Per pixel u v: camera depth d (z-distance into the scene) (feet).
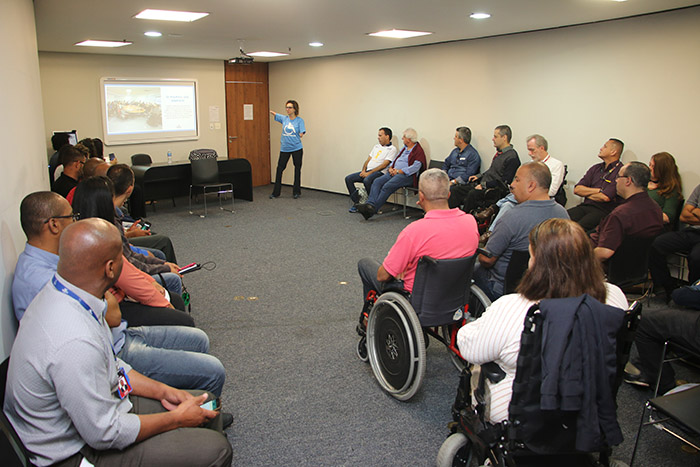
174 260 12.73
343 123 26.94
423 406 8.03
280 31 17.48
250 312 11.79
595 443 4.45
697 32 13.61
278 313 11.75
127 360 6.39
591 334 4.40
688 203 12.85
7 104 6.57
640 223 9.73
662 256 12.42
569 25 16.46
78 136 24.71
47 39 19.04
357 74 25.52
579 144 17.06
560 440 4.67
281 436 7.22
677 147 14.49
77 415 4.31
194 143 28.66
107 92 25.18
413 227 7.59
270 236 18.95
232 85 29.45
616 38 15.46
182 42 20.49
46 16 14.06
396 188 21.97
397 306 7.75
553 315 4.41
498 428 5.04
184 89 27.66
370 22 15.51
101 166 12.08
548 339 4.42
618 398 8.25
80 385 4.30
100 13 13.74
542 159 15.66
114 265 4.72
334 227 20.51
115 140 25.79
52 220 5.88
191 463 4.79
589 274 4.71
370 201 22.59
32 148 8.96
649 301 12.22
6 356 5.50
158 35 18.31
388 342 8.23
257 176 31.60
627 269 10.12
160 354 6.56
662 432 7.32
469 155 20.18
